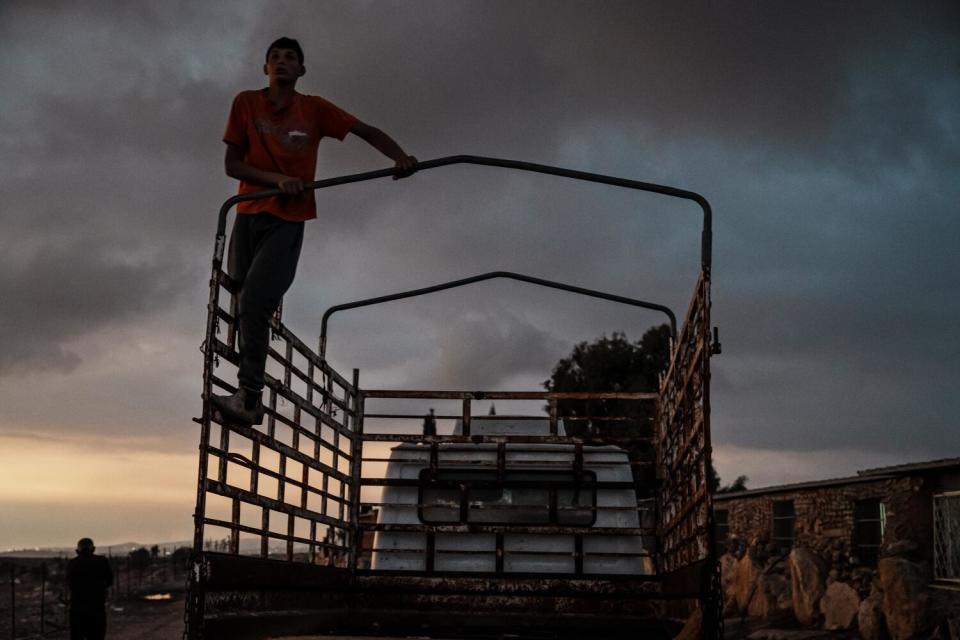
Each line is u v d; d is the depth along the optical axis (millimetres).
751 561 24875
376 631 7031
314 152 5297
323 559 6879
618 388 41531
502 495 7684
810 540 26953
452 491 7703
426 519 7660
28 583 46375
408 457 7793
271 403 5324
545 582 7105
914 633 17953
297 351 6008
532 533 7414
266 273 4961
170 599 33438
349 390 7625
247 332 4922
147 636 20688
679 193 5121
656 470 7664
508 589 7121
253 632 4676
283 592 5270
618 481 7676
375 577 7184
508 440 7660
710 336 4832
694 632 4598
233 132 5191
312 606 5996
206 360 4375
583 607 7098
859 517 25438
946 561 21641
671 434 6867
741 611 24688
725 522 33406
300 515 5906
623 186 5207
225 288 4883
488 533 7480
